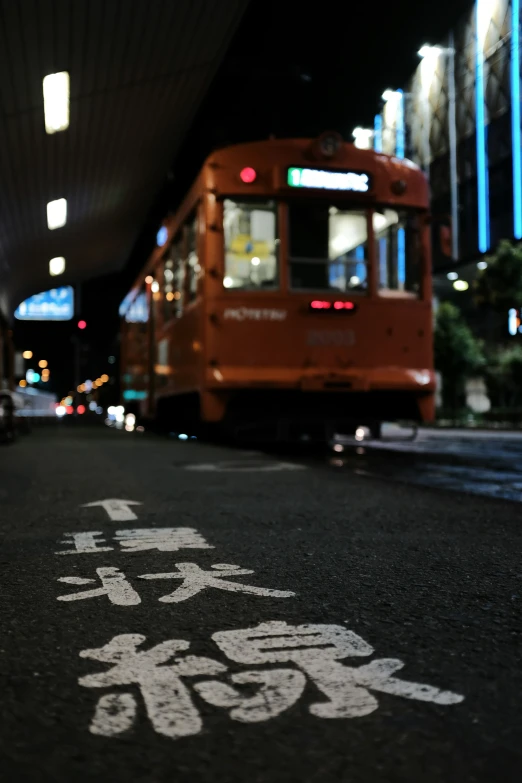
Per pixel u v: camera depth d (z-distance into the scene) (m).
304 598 2.71
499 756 1.46
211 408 9.79
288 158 9.86
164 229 13.90
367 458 10.13
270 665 1.97
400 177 10.34
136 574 3.12
